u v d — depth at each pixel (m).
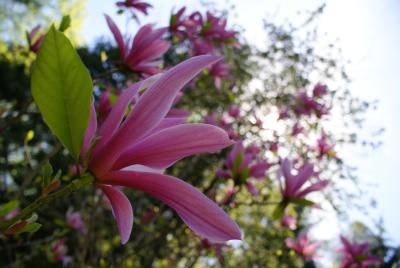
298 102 5.50
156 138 0.92
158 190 0.92
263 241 5.52
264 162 3.18
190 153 0.92
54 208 5.34
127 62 2.39
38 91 0.85
